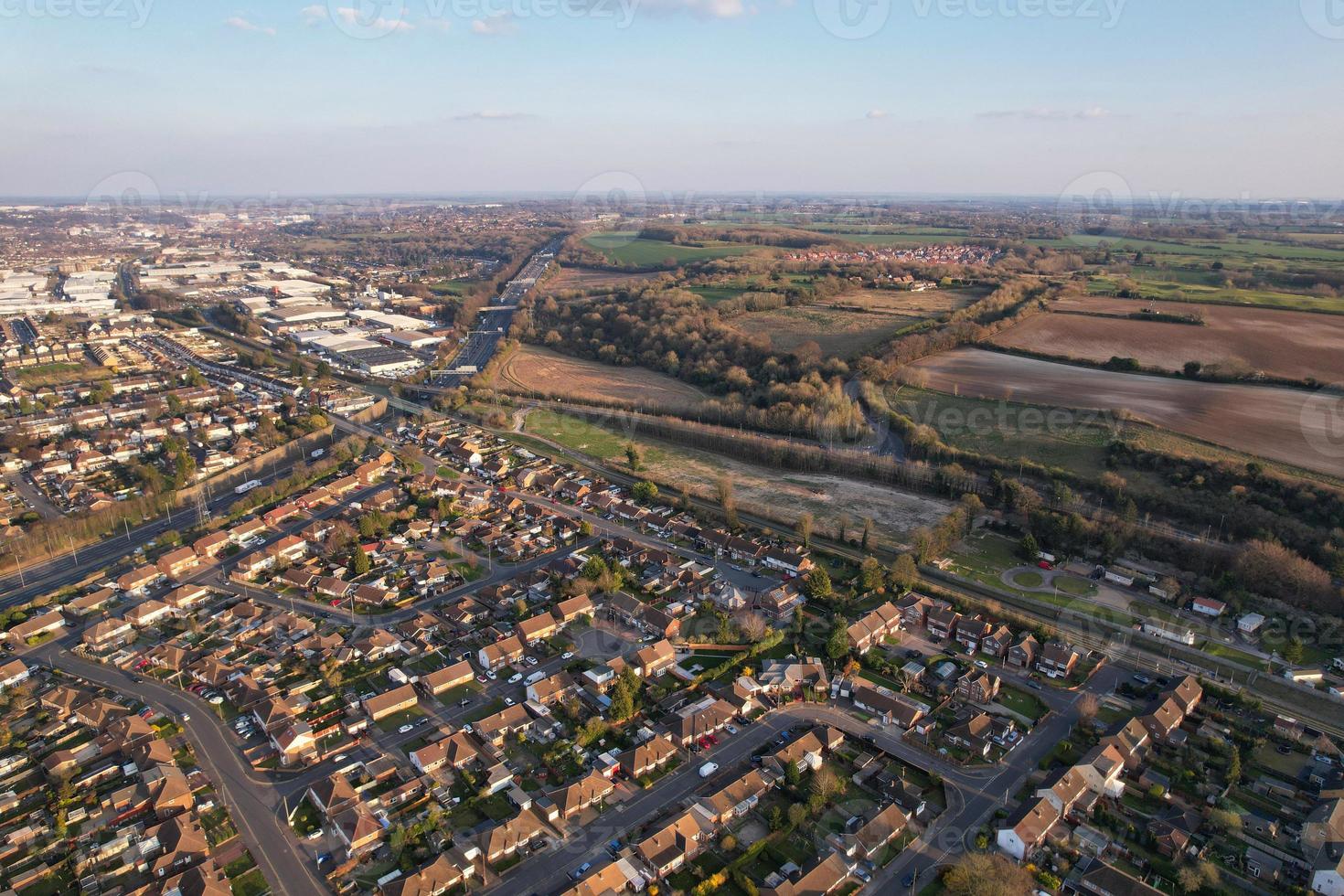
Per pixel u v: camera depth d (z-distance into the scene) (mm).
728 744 117625
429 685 129125
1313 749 114750
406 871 93625
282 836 99812
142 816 103125
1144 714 119312
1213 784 108875
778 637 142750
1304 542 164125
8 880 92938
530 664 137000
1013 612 153125
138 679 132375
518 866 95375
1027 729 120625
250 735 119062
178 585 163125
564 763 113062
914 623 150750
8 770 111500
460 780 110125
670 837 97000
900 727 122000
